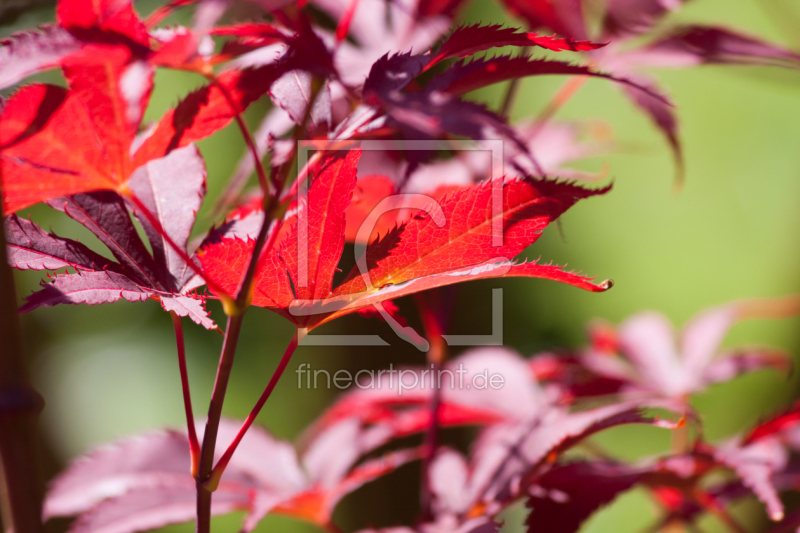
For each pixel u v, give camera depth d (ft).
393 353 3.70
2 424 1.57
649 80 1.88
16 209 1.59
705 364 2.44
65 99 1.54
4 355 1.57
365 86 1.60
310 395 5.01
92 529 1.77
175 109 1.57
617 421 1.72
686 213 8.51
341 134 1.60
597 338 2.71
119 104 1.55
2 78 1.49
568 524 1.75
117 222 1.62
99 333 8.23
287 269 1.58
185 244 1.62
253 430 1.93
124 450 1.86
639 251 8.48
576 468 1.80
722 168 8.42
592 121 2.47
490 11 4.99
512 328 6.33
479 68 1.63
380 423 2.15
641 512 4.79
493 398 2.03
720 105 8.42
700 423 1.77
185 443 1.89
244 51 1.58
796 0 4.37
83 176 1.57
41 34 1.51
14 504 1.58
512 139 1.59
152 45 1.57
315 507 1.89
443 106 1.60
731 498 1.94
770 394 4.84
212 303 6.03
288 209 1.60
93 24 1.53
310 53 1.59
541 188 1.58
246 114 3.79
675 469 1.81
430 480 1.86
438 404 1.91
